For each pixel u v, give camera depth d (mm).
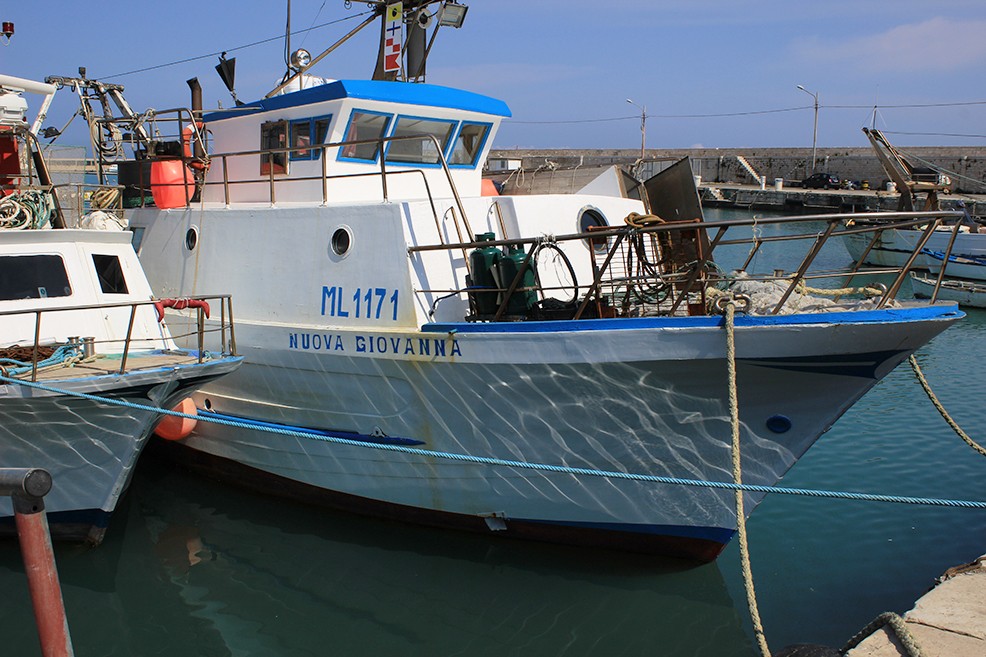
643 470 7824
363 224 8500
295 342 9062
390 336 8219
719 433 7426
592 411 7605
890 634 5715
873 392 14914
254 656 7258
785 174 60250
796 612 7602
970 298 23031
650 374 7156
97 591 8250
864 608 7645
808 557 8703
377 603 8047
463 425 8242
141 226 11469
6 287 8836
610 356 7160
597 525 8266
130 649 7340
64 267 9203
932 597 6215
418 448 8586
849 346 6652
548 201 9133
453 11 10609
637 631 7492
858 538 9141
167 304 8445
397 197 10109
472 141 10586
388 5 10883
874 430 12805
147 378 8070
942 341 19172
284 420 9578
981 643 5523
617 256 9344
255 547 9109
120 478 8570
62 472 8430
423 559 8773
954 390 14938
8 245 8906
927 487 10547
